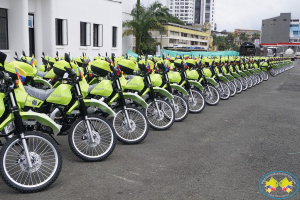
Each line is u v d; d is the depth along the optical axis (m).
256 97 10.91
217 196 3.42
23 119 3.82
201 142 5.40
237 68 12.70
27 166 3.45
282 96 11.26
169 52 17.53
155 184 3.69
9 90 3.39
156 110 6.02
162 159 4.53
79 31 18.58
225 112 8.05
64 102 4.24
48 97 4.24
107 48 21.20
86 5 18.95
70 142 4.25
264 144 5.31
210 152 4.87
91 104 4.46
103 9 20.42
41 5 16.16
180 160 4.50
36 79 6.69
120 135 5.41
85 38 19.42
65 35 17.64
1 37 14.65
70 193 3.44
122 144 5.22
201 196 3.41
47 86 6.78
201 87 7.95
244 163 4.41
